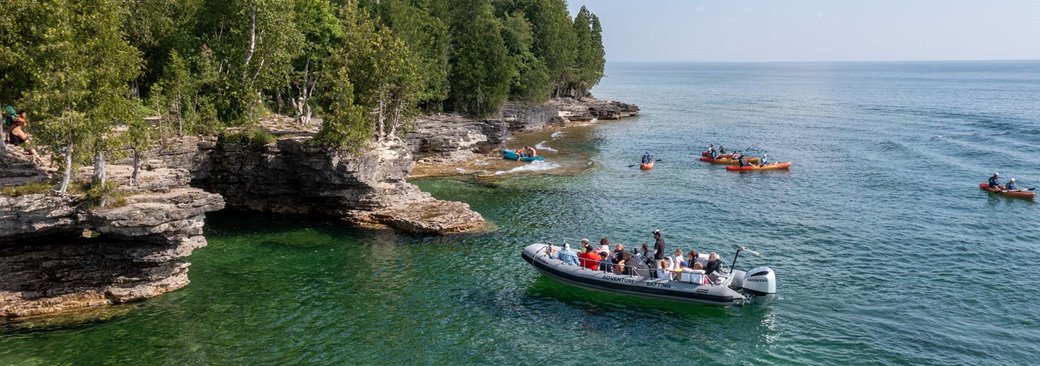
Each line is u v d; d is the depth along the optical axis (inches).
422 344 963.3
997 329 1027.3
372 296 1133.7
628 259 1188.5
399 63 1721.2
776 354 951.0
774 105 5876.0
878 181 2214.6
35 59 992.2
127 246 1027.9
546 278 1242.0
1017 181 2208.4
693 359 938.1
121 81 1118.4
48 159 1146.7
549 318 1068.5
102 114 1018.1
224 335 965.2
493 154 2608.3
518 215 1697.8
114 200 991.6
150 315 1013.2
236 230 1487.5
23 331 939.3
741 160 2438.5
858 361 928.3
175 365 872.9
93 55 1048.8
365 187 1545.3
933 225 1643.7
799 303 1130.7
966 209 1817.2
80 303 1013.8
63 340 923.4
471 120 2743.6
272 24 1761.8
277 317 1034.1
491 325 1036.5
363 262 1301.7
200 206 1057.5
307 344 949.2
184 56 1817.2
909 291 1185.4
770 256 1392.7
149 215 980.6
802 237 1533.0
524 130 3457.2
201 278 1179.9
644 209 1793.8
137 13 1752.0
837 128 3865.7
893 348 964.0
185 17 1884.8
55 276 1010.1
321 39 2181.3
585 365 916.6
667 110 5290.4
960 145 3036.4
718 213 1758.1
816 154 2834.6
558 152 2773.1
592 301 1139.3
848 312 1093.8
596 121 4183.1
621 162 2578.7
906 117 4525.1
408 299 1127.6
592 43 4943.4
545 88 3688.5
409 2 2719.0
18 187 960.3
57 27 1003.3
